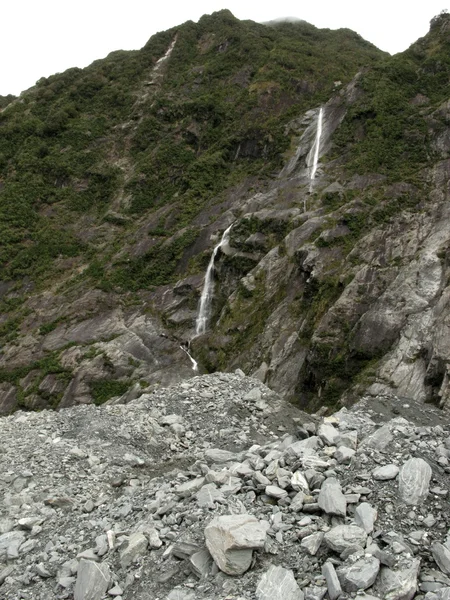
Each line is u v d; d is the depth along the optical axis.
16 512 7.45
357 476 5.79
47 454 9.28
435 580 4.43
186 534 5.38
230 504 5.71
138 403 11.66
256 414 10.96
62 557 5.93
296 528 5.19
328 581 4.39
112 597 5.02
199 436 10.30
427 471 5.60
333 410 15.03
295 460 6.50
